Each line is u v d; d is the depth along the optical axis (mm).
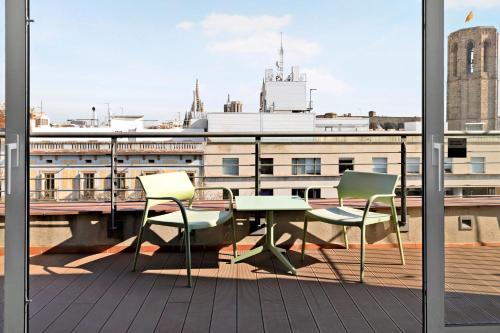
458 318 2576
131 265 3660
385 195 3348
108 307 2768
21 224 2186
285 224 4117
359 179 3857
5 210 2178
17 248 2186
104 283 3215
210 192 14781
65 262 3746
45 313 2678
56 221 4016
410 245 4184
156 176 3660
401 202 4164
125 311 2703
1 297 2795
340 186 3949
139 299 2900
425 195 2258
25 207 2189
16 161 2178
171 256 3932
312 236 4137
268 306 2773
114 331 2436
